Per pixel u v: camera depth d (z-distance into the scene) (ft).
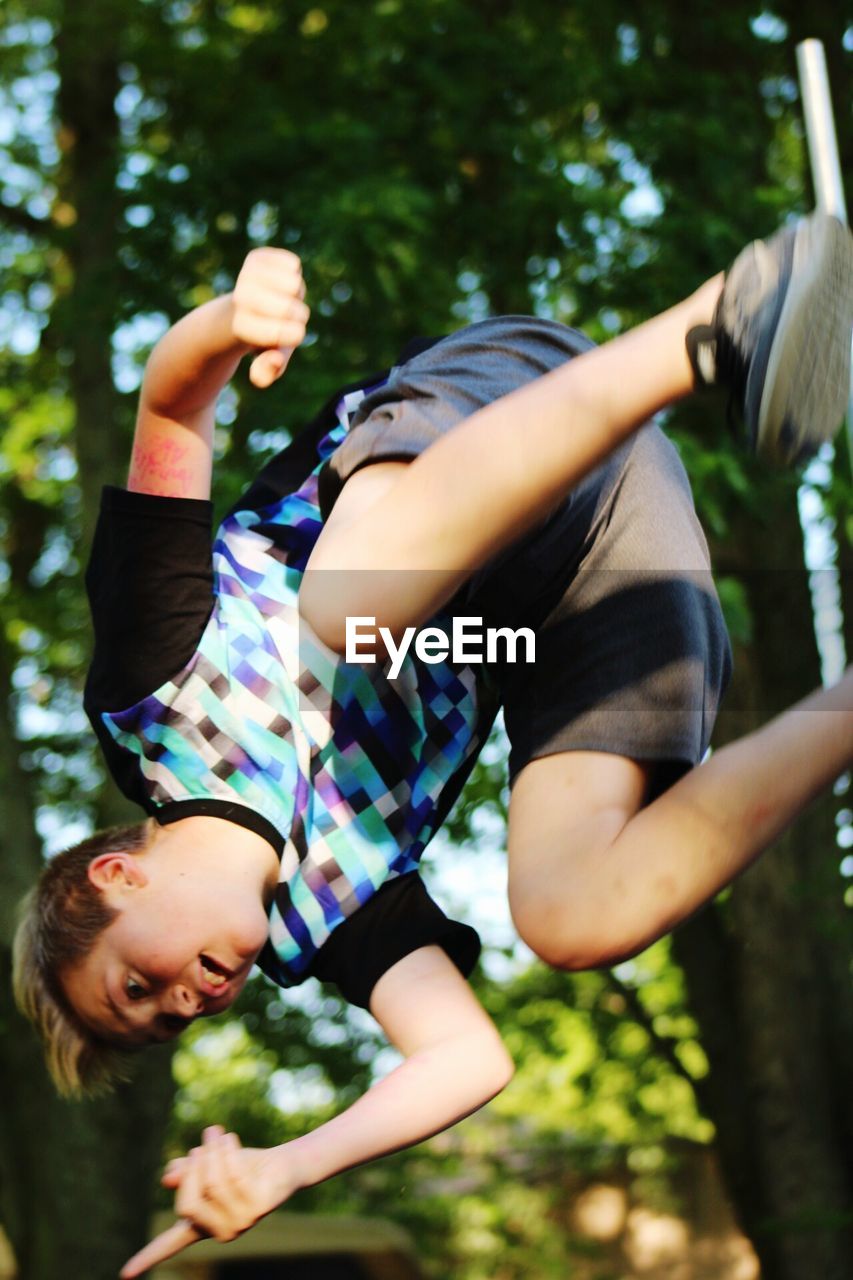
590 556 6.83
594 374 5.68
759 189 24.57
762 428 5.64
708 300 5.75
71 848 7.64
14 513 34.88
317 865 7.19
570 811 6.48
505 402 5.78
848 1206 25.55
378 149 24.35
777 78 27.73
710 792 6.16
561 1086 49.85
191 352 6.57
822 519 23.68
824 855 25.64
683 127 24.35
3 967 22.52
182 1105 42.29
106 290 25.21
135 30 28.68
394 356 22.88
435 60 24.94
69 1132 22.39
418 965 7.31
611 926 6.14
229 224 24.75
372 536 5.77
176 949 7.04
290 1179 6.30
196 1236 6.19
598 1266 52.70
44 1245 22.22
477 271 24.72
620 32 26.50
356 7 25.66
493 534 5.71
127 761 7.18
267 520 7.35
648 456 7.07
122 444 26.86
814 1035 25.81
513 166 24.06
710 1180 52.85
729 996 26.14
